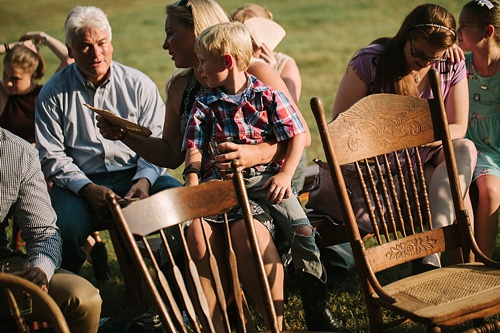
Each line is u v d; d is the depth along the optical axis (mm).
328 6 19047
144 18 18969
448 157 3598
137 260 2830
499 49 4688
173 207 2980
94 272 5133
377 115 3506
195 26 4004
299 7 19094
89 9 4738
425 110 3602
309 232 3732
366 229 4312
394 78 4254
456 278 3375
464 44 4727
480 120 4816
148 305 4672
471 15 4668
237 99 3719
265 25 5082
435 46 4035
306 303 3805
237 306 3090
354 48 14703
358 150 3447
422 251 3529
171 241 3688
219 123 3736
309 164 7734
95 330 3459
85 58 4695
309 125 9484
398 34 4215
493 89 4723
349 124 3432
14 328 3361
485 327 3213
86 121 4828
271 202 3717
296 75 5324
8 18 19031
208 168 3791
